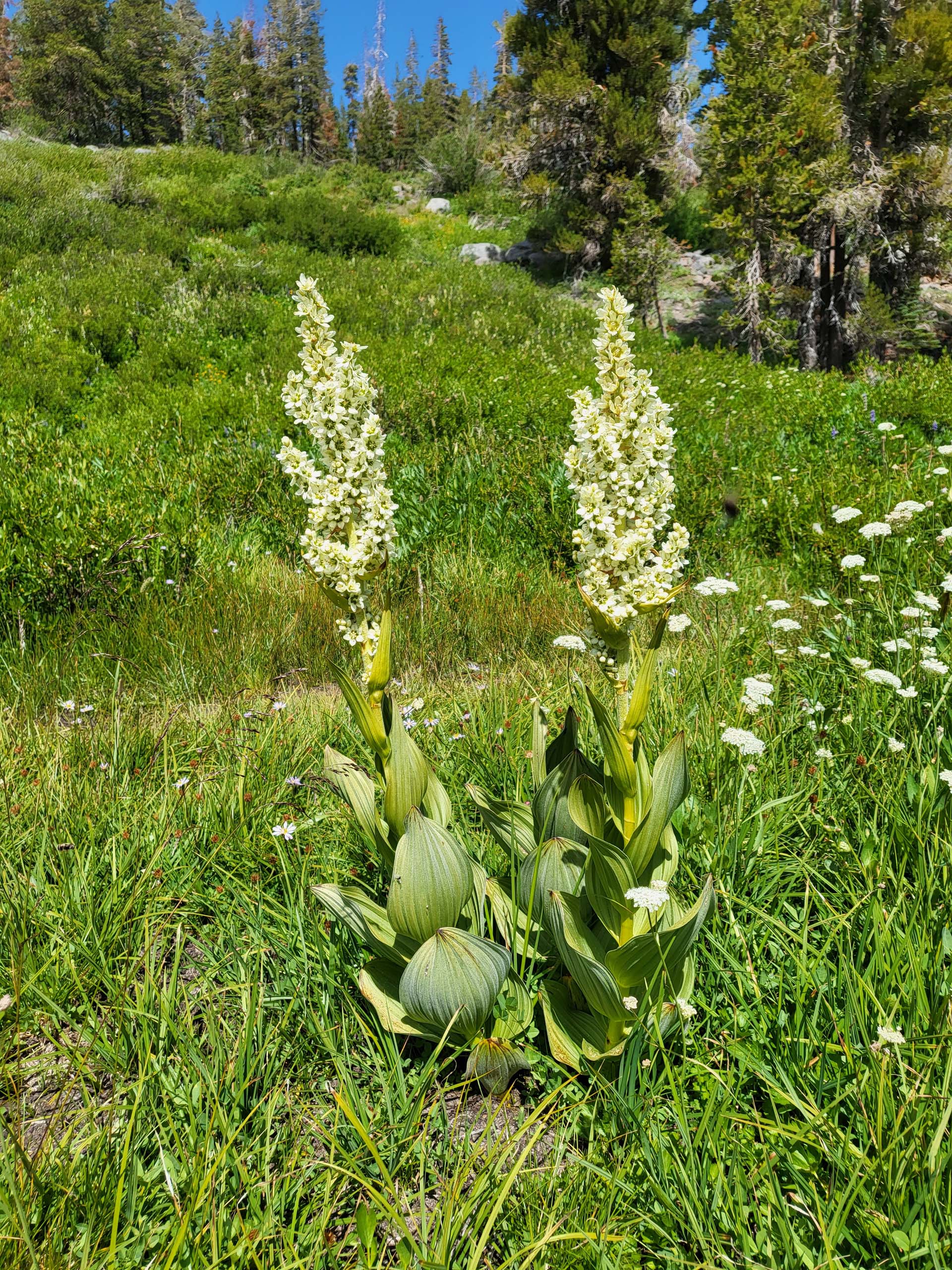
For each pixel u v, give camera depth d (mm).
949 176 20281
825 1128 1837
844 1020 2076
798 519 7074
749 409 11750
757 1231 1763
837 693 3877
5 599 6066
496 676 5242
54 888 2926
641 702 2078
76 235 20625
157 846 3152
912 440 9289
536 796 2584
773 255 20938
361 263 22125
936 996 2086
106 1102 2273
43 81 62531
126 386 12586
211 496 8266
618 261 22609
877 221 21266
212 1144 1938
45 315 14883
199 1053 2240
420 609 6223
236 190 29906
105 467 8406
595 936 2338
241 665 5633
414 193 37219
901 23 20469
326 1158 2084
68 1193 1775
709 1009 2254
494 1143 2047
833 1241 1613
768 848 2869
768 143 19641
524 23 25969
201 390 12000
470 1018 2188
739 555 6938
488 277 22875
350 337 14227
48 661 5508
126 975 2619
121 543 6527
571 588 6629
